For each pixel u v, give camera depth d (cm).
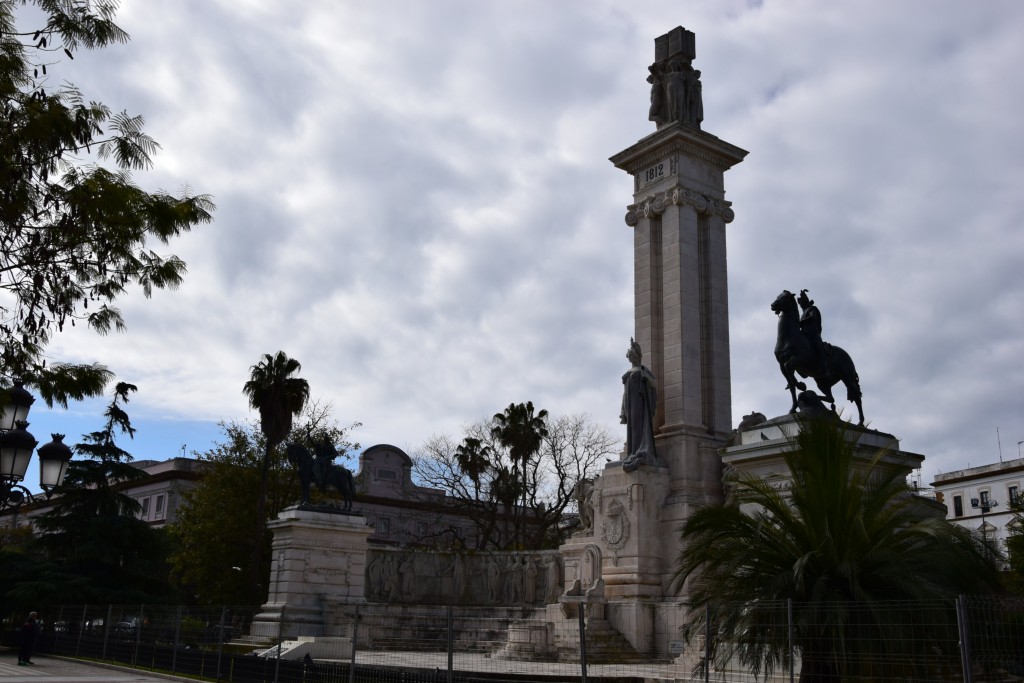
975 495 7762
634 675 2239
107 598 4347
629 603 3209
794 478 1593
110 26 1314
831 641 1369
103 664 3122
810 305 2625
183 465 8881
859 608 1344
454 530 6781
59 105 1288
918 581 1388
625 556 3488
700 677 1666
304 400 5522
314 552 4191
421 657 2797
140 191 1348
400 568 4681
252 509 5747
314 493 5950
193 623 2706
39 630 3797
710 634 1500
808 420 1644
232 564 5666
